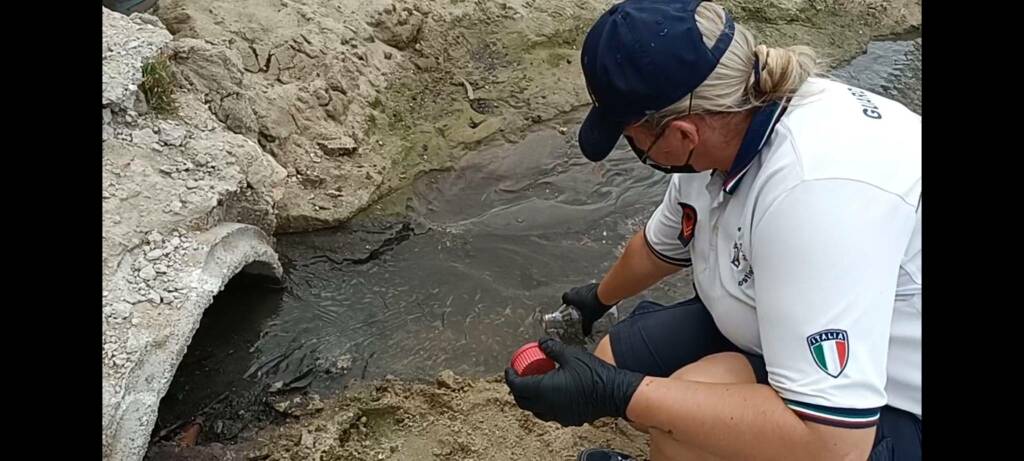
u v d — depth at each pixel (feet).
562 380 5.34
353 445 7.23
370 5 12.34
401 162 10.85
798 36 14.93
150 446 6.90
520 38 13.51
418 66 12.51
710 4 4.75
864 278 4.36
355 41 11.71
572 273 9.30
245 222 8.59
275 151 10.04
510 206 10.41
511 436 7.22
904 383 4.95
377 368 8.02
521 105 12.26
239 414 7.48
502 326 8.54
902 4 15.97
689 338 6.23
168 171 7.97
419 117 11.71
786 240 4.46
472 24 13.51
